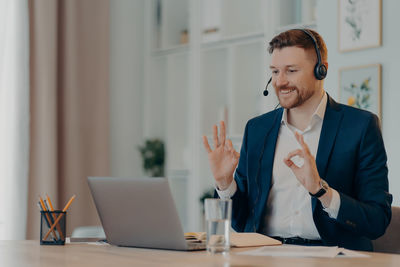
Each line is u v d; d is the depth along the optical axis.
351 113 2.05
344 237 1.94
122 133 5.21
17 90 4.36
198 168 4.82
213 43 4.75
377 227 1.82
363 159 1.97
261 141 2.18
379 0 3.45
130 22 5.29
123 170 5.20
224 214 1.50
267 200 2.12
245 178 2.21
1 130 4.32
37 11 4.43
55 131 4.49
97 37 4.85
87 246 1.78
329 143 2.02
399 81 3.37
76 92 4.67
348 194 1.99
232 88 4.58
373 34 3.48
